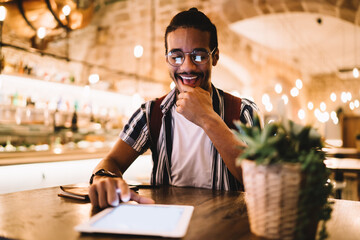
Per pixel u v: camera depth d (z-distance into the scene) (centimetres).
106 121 472
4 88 360
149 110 125
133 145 124
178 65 109
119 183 79
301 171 51
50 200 88
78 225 60
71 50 483
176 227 60
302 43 738
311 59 869
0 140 326
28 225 64
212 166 115
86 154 355
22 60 371
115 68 580
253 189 56
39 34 307
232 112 120
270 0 501
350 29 633
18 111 361
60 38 443
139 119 125
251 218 58
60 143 387
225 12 555
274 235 54
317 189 52
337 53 810
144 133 126
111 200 75
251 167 56
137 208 75
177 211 72
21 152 292
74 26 357
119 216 67
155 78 686
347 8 499
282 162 52
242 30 661
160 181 124
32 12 311
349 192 344
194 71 107
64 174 320
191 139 118
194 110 91
